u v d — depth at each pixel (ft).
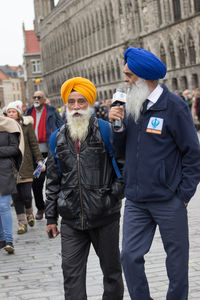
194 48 148.46
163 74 14.34
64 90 14.88
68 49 289.33
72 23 274.77
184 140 14.21
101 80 237.66
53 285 20.27
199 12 141.28
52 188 15.55
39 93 34.63
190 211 32.32
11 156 25.30
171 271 14.46
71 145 14.90
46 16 327.67
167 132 14.29
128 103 14.44
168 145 14.33
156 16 169.27
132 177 14.60
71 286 14.84
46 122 34.65
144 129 14.38
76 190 14.76
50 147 15.38
